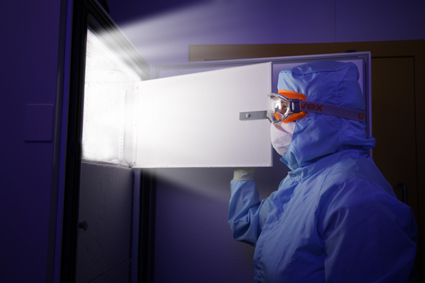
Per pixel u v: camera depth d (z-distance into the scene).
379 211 0.75
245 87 1.28
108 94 1.37
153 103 1.45
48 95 0.92
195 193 1.66
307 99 1.00
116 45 1.25
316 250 0.83
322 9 2.03
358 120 0.99
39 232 0.88
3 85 0.93
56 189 0.90
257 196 1.33
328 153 0.98
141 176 1.57
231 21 2.07
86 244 1.09
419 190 1.85
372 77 1.96
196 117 1.35
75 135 0.92
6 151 0.91
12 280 0.87
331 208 0.81
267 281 0.91
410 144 1.89
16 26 0.95
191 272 1.61
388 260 0.71
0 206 0.90
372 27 1.99
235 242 1.60
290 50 2.00
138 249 1.53
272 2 2.06
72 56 0.95
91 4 1.03
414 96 1.92
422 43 1.94
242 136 1.26
